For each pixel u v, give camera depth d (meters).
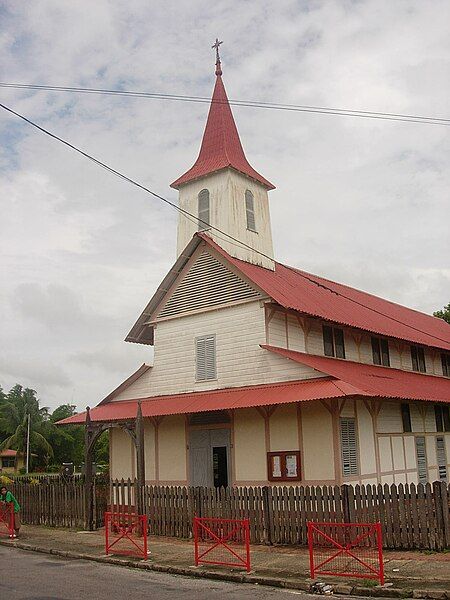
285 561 14.66
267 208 29.73
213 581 13.40
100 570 14.83
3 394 97.88
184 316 25.67
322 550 15.97
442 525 14.93
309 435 20.62
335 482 19.80
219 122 29.56
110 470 26.09
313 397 19.25
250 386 22.89
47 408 88.25
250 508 17.64
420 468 25.47
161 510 19.45
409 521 15.33
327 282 34.34
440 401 24.16
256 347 23.05
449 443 28.73
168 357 25.91
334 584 12.21
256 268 26.86
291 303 23.30
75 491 22.00
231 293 24.28
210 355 24.47
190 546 17.36
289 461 20.88
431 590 11.38
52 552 17.42
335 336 26.23
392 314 35.81
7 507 21.08
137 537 19.23
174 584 13.08
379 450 22.48
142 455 20.28
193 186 28.56
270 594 11.96
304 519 16.78
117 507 20.95
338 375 20.81
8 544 19.11
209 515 18.33
